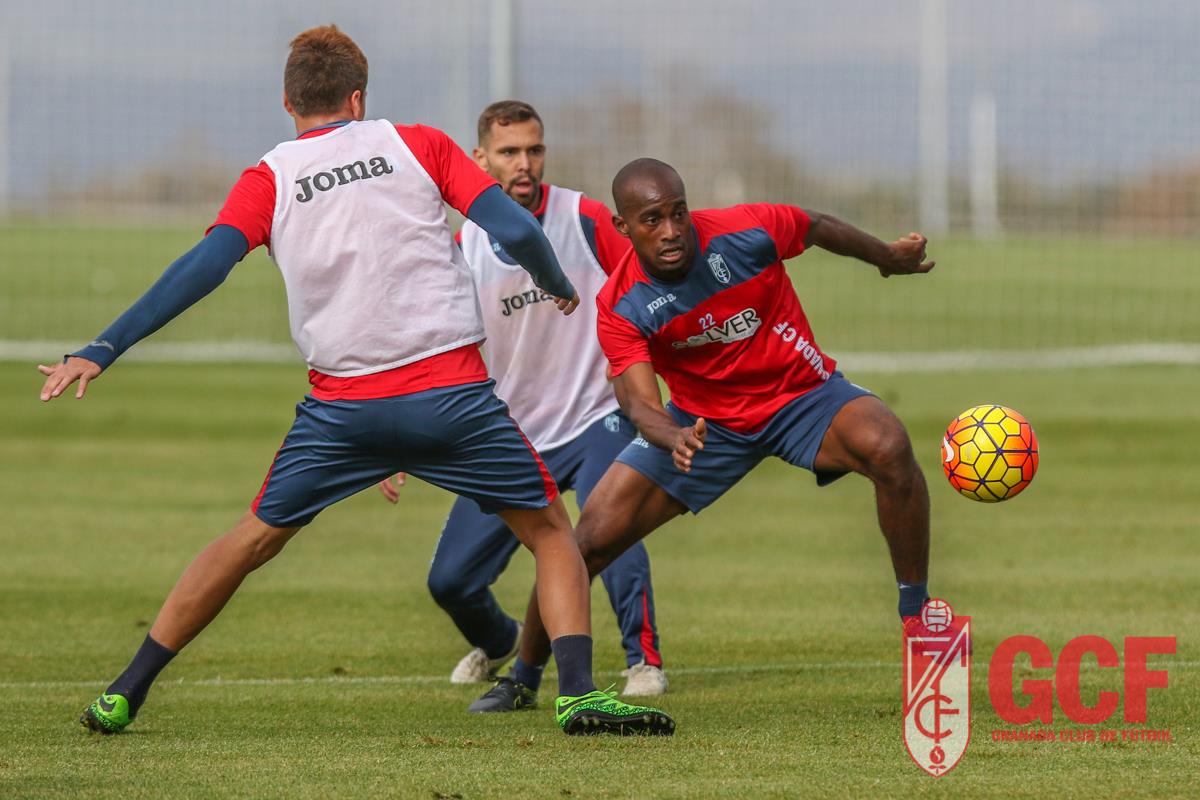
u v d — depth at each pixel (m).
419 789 14.93
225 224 16.84
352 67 17.95
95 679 22.11
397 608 27.67
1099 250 89.00
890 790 14.71
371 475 17.72
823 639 24.80
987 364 66.81
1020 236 78.75
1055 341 73.25
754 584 29.56
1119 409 53.59
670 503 20.17
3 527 34.84
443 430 17.19
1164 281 88.12
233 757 16.62
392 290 17.02
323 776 15.56
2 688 21.39
